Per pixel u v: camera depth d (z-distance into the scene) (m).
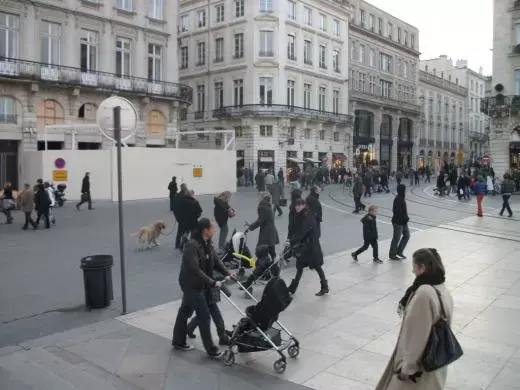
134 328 7.32
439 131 83.69
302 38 52.41
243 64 49.84
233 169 33.69
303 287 9.62
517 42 43.47
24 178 30.09
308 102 53.91
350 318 7.77
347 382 5.62
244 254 10.45
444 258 12.43
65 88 32.69
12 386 5.50
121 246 7.96
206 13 53.22
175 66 40.12
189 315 6.45
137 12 37.12
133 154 27.75
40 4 31.58
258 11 49.28
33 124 31.23
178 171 30.05
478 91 100.06
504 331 7.21
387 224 18.88
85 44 34.38
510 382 5.59
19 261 11.73
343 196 31.81
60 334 7.05
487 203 28.22
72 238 15.07
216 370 5.94
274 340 6.12
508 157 43.53
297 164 50.69
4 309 8.14
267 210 10.30
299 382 5.62
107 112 7.96
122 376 5.78
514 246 14.16
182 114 55.47
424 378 3.84
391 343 6.74
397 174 35.59
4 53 30.45
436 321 3.79
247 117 49.19
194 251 6.25
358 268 11.24
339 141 58.25
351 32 60.50
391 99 67.38
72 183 27.44
